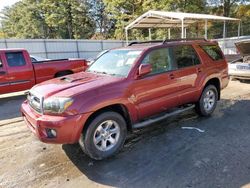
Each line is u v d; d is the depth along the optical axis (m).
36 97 3.65
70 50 25.59
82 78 4.09
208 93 5.44
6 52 7.91
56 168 3.52
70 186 3.08
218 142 4.14
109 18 44.16
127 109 3.87
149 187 2.98
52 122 3.25
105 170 3.42
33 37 52.41
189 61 4.96
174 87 4.57
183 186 2.96
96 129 3.56
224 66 5.76
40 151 4.09
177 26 22.58
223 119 5.31
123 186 3.03
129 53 4.41
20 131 5.14
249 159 3.52
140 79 4.02
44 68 8.57
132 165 3.51
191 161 3.54
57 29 49.91
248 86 8.84
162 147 4.03
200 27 30.50
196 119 5.35
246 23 33.09
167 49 4.59
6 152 4.11
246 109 6.00
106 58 4.80
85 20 47.53
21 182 3.21
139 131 4.74
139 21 19.03
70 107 3.29
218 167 3.34
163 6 26.59
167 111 4.75
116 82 3.78
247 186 2.90
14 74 7.97
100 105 3.49
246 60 9.43
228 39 21.31
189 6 27.11
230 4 34.19
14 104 7.78
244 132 4.54
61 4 45.12
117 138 3.83
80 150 4.05
